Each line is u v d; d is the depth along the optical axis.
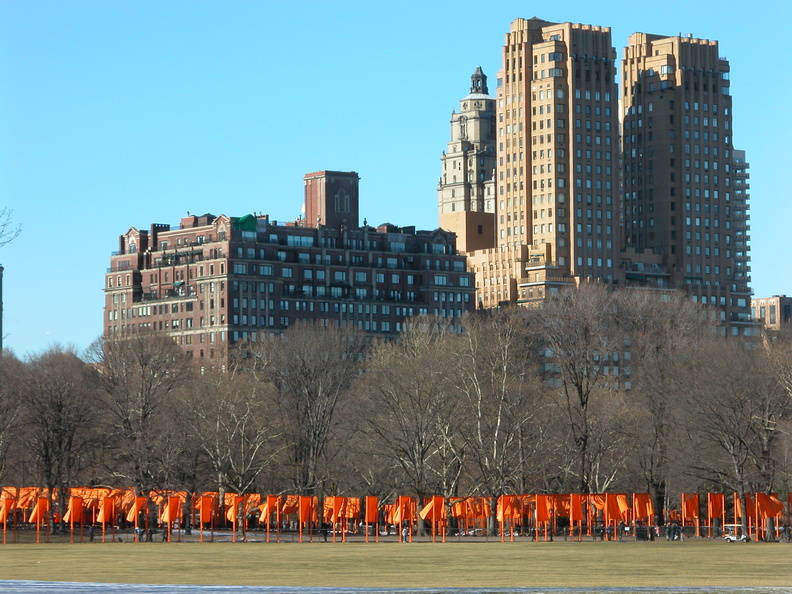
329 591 129.88
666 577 148.00
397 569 161.88
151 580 145.00
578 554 196.38
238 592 129.50
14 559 184.38
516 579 145.12
